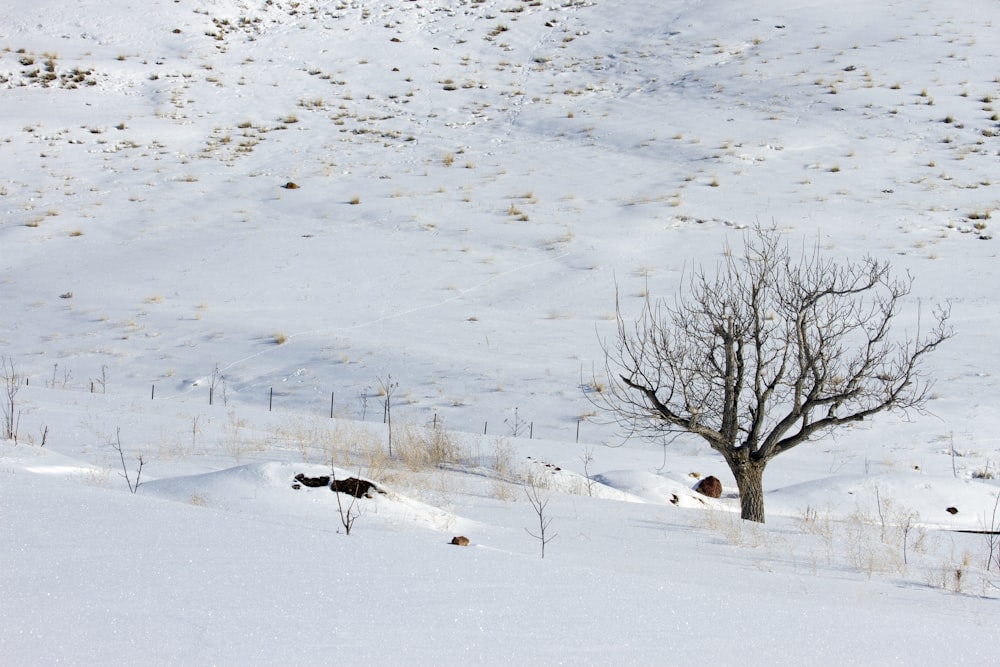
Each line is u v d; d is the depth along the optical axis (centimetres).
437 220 6384
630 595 717
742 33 10119
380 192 7025
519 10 11800
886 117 7706
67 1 11238
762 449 2245
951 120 7562
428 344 4547
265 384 4169
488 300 5153
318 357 4434
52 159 7806
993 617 999
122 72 9812
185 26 11012
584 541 1453
